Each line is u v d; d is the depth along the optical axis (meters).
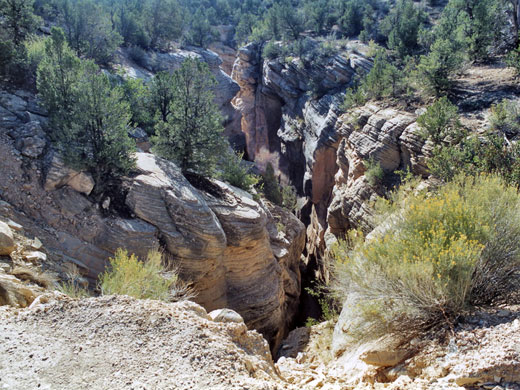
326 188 36.78
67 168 14.89
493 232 5.94
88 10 36.91
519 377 4.17
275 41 58.19
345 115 31.91
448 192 7.04
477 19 28.41
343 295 6.88
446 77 24.62
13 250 10.25
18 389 3.83
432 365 5.04
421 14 45.25
